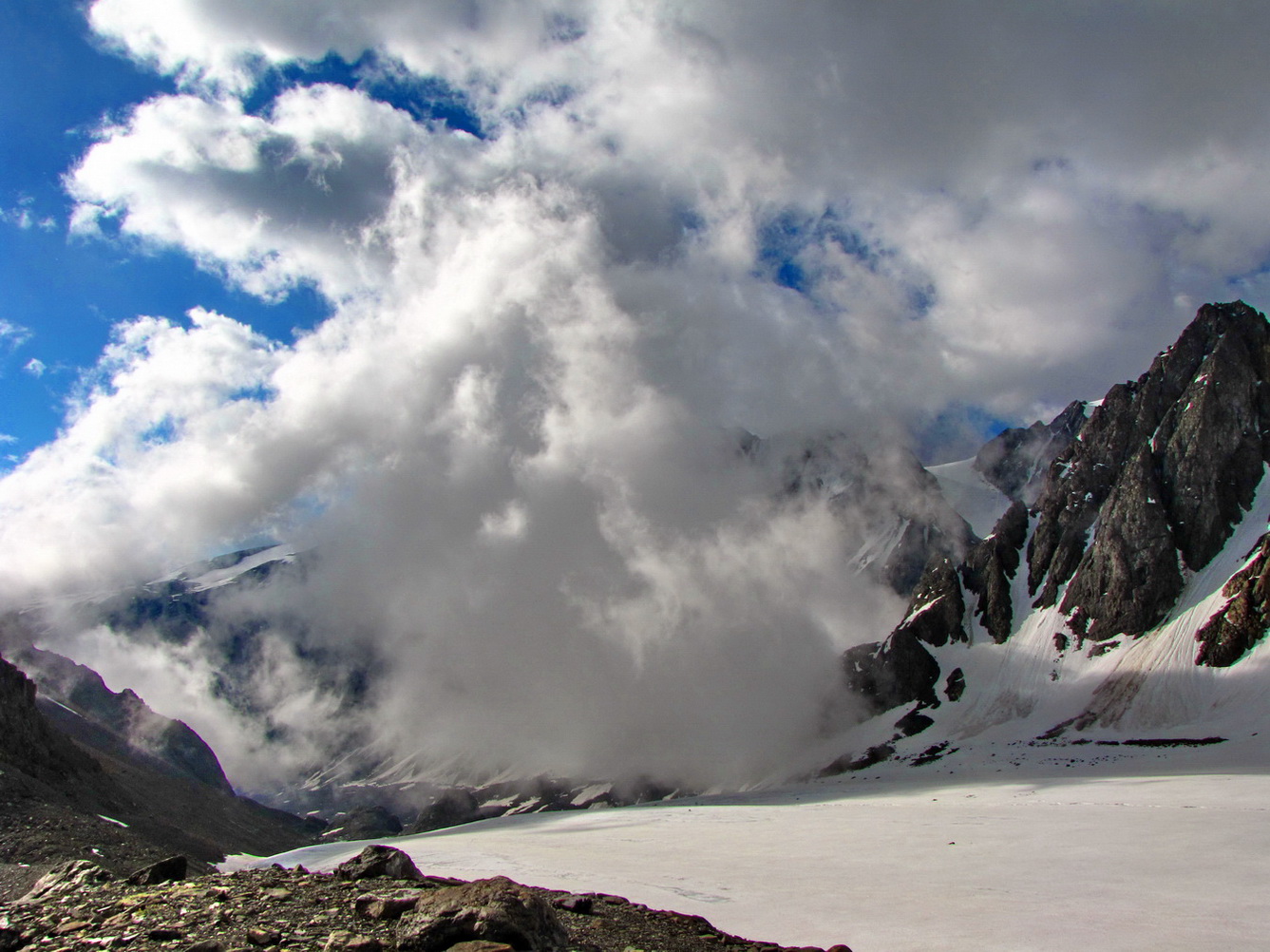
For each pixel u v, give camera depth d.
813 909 53.19
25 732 117.88
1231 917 48.16
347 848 123.31
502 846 109.25
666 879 68.81
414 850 109.38
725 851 90.94
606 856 89.56
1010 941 43.94
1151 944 42.53
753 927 47.97
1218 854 68.69
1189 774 134.25
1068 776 153.00
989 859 74.06
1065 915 49.88
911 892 59.03
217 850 121.81
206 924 25.20
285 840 173.75
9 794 84.75
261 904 27.66
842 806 143.25
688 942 30.66
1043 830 89.69
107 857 73.56
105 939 24.08
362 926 24.92
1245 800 100.69
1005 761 191.75
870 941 44.31
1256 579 198.25
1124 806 105.44
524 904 23.98
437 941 22.98
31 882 59.69
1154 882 59.66
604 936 29.64
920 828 101.19
